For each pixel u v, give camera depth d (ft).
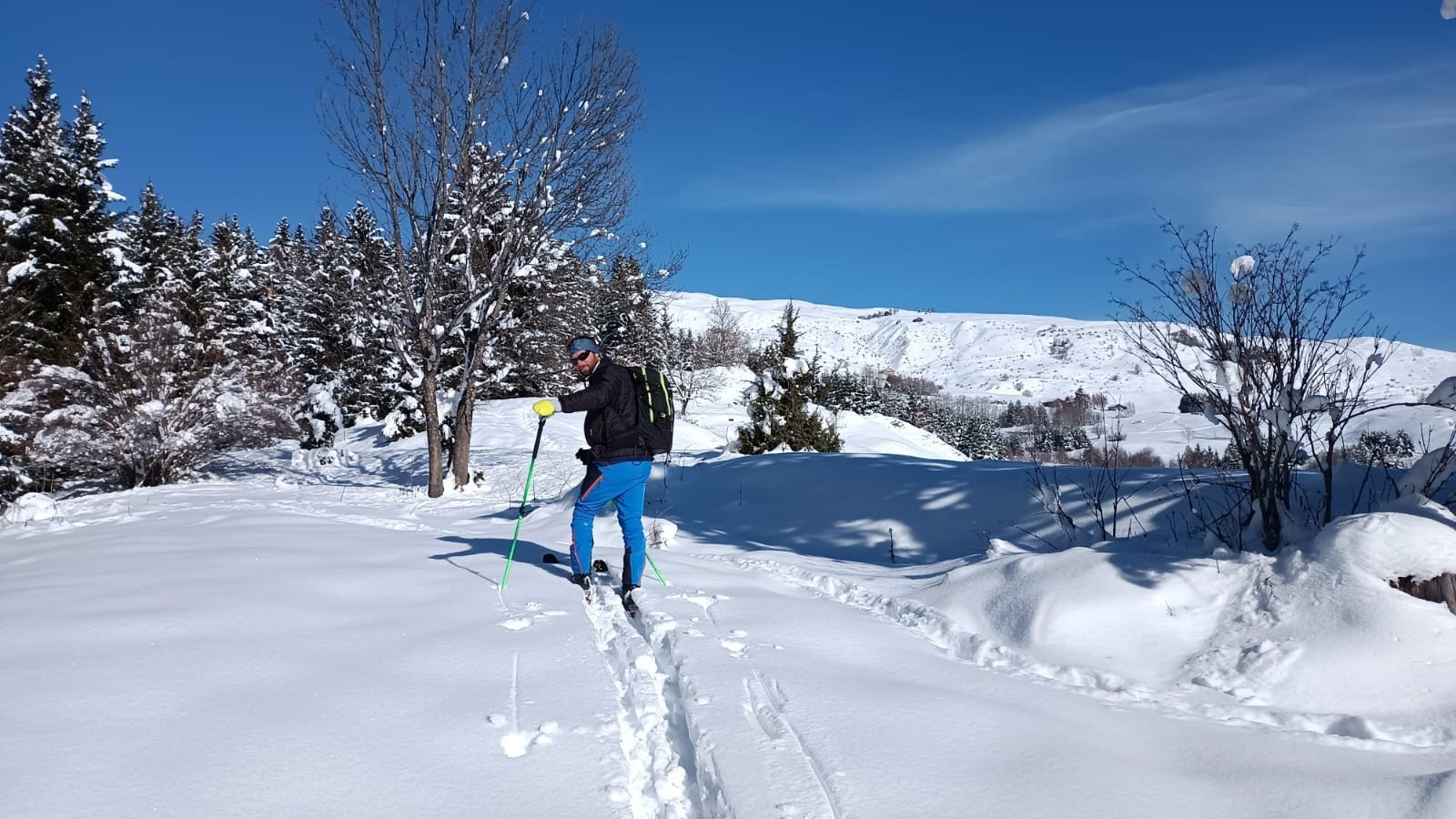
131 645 12.98
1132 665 13.79
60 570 20.12
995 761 9.80
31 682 11.21
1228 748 10.55
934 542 25.29
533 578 19.52
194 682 11.42
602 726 10.59
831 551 26.35
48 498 40.09
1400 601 13.17
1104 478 25.11
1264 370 17.30
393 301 53.93
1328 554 14.30
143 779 8.64
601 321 110.52
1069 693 12.69
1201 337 18.02
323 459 81.66
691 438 99.45
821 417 61.11
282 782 8.75
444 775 9.13
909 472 30.37
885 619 16.80
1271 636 13.48
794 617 15.79
